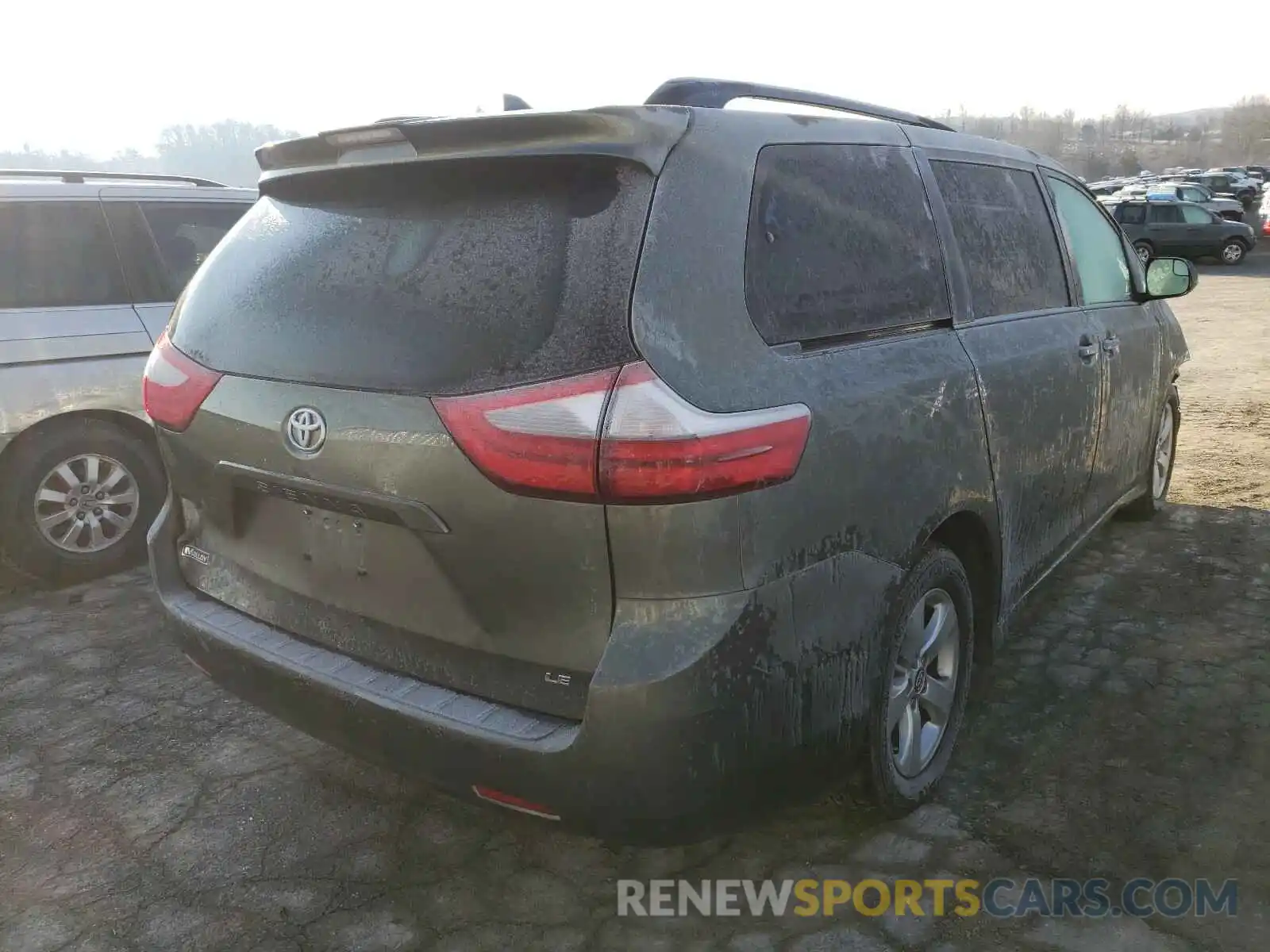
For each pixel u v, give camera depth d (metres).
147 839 2.70
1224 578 4.45
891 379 2.39
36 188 4.47
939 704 2.79
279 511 2.41
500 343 1.97
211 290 2.58
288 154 2.55
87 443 4.52
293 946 2.30
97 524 4.59
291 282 2.37
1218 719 3.27
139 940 2.32
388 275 2.20
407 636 2.21
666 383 1.88
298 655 2.36
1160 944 2.28
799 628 2.09
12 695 3.51
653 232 1.97
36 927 2.36
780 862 2.59
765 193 2.23
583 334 1.91
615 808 1.95
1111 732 3.19
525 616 2.02
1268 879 2.49
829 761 2.26
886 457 2.31
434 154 2.20
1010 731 3.21
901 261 2.63
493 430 1.92
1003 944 2.29
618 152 2.01
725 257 2.07
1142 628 3.95
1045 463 3.27
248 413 2.30
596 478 1.85
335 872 2.56
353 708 2.19
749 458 1.93
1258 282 20.45
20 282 4.36
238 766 3.05
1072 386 3.43
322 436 2.15
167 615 2.67
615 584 1.92
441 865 2.59
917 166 2.83
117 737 3.22
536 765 1.96
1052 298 3.52
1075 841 2.65
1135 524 5.20
